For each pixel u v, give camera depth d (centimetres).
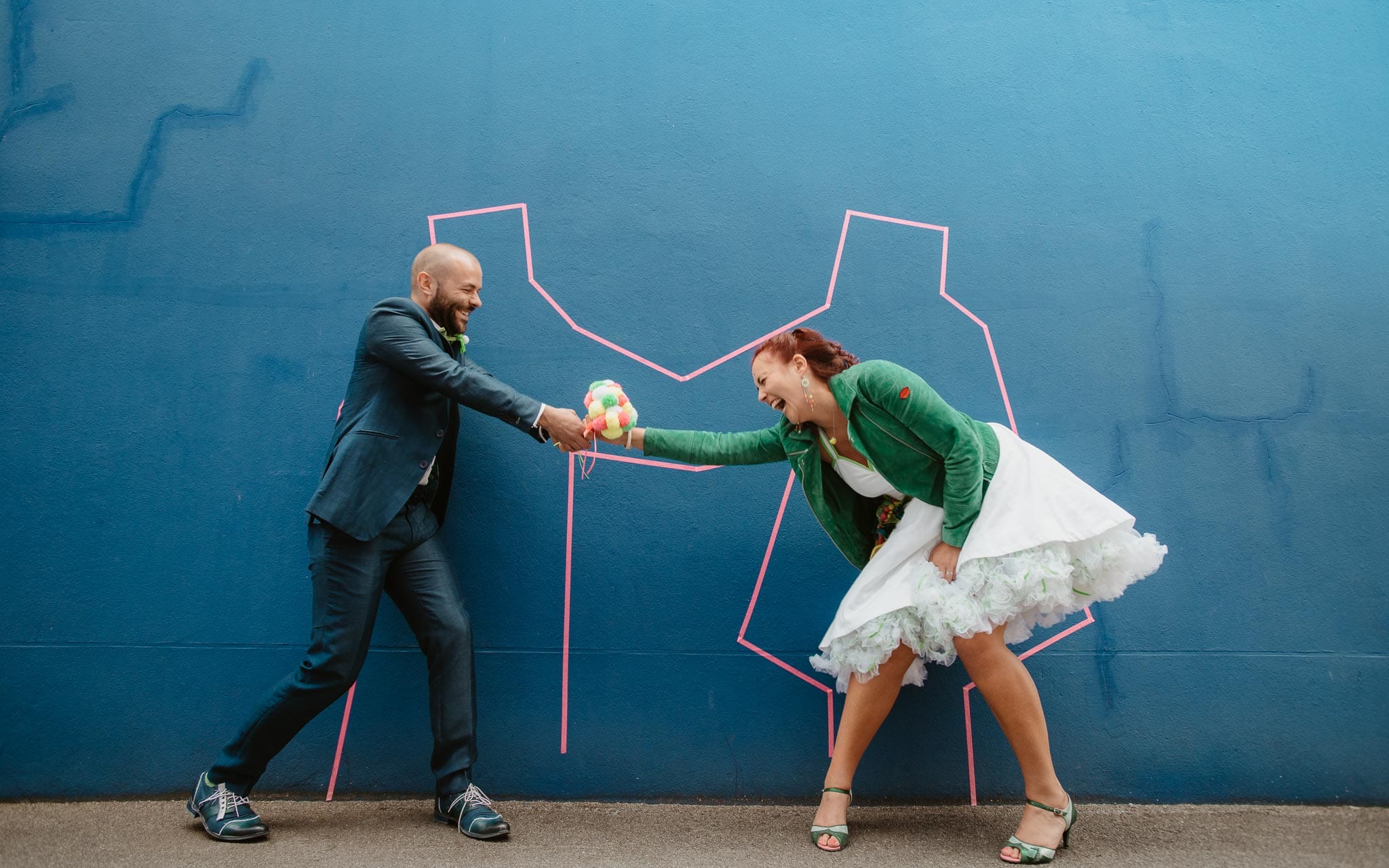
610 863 203
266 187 267
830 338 267
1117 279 271
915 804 249
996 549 205
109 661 248
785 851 213
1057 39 279
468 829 218
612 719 252
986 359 267
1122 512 214
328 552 213
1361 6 281
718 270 269
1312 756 252
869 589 218
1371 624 257
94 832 219
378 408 217
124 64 270
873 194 272
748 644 255
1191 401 266
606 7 277
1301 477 264
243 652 250
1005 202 273
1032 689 211
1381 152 276
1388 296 272
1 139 265
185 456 256
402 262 266
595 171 272
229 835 211
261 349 261
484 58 275
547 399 263
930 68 277
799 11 278
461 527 257
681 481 261
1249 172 276
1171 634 256
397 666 251
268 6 274
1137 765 251
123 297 261
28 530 251
